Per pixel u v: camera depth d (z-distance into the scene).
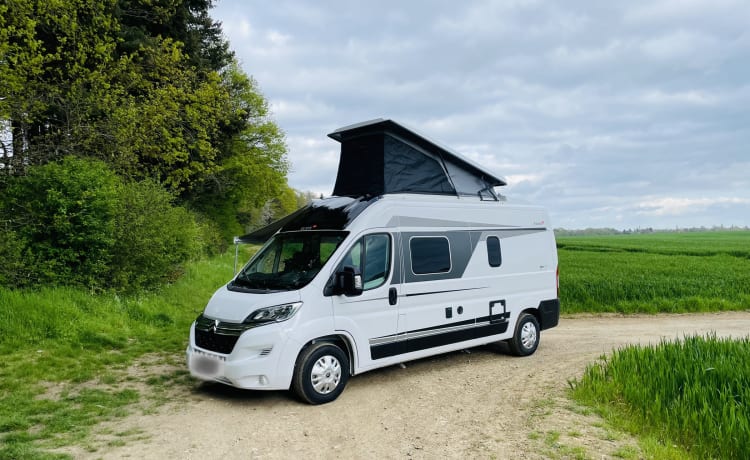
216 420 5.61
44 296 9.61
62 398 6.31
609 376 6.71
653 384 5.85
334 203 7.50
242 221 48.31
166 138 17.28
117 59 16.83
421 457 4.62
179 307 12.50
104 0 15.27
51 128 14.53
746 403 4.98
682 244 63.03
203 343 6.36
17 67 11.87
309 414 5.83
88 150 14.24
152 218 12.59
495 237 8.65
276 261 7.02
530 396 6.47
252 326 5.92
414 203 7.57
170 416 5.74
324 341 6.32
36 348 8.23
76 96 14.12
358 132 8.12
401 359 7.13
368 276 6.81
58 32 14.19
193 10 24.14
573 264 30.05
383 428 5.40
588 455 4.50
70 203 10.42
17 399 6.14
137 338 9.62
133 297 11.63
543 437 4.98
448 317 7.72
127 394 6.49
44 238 10.62
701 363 6.07
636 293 16.16
